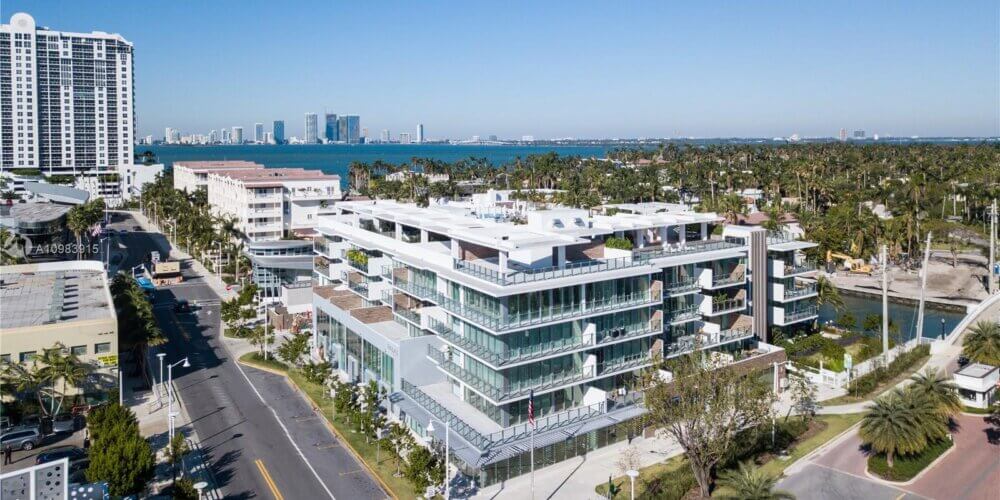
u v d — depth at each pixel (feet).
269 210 586.04
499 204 353.51
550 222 267.80
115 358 265.54
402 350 251.39
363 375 285.43
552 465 217.97
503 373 217.97
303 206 598.75
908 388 228.22
